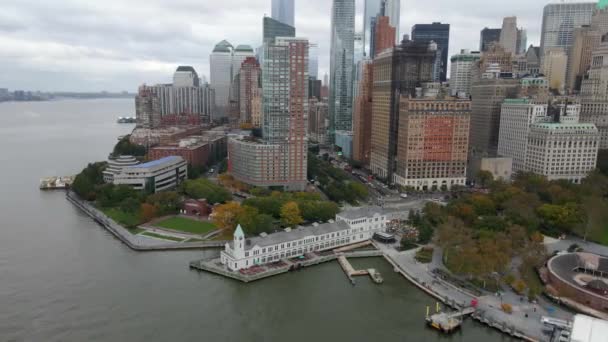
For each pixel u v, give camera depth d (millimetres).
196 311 170750
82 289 184750
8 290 182625
